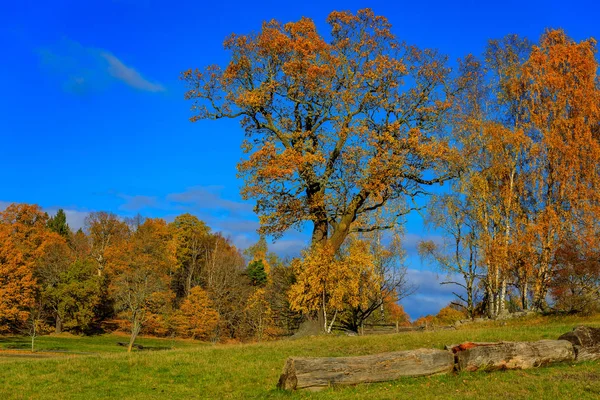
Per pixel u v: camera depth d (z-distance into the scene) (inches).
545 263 1132.5
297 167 1003.3
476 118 1264.8
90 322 2625.5
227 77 1082.1
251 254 3693.4
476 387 466.3
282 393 475.5
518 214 1197.7
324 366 482.6
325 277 1071.0
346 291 1120.8
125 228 3353.8
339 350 697.6
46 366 637.3
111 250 2915.8
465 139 1245.7
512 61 1316.4
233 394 507.5
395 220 1137.4
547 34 1317.7
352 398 447.2
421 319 1899.6
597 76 1238.9
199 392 527.2
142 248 2901.1
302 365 479.5
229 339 2534.5
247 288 2689.5
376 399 439.8
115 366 625.9
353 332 1253.7
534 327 830.5
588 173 1127.6
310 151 1068.5
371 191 1053.2
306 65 1042.7
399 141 1043.3
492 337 722.2
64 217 3503.9
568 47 1240.8
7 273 2122.3
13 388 546.0
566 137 1179.9
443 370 513.0
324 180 1052.5
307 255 1107.9
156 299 2320.4
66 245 2938.0
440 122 1111.0
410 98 1096.2
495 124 1235.2
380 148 1042.7
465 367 514.6
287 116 1107.9
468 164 1214.9
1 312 2055.9
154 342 2354.8
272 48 1059.3
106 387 547.8
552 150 1172.5
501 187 1225.4
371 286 1305.4
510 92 1280.8
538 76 1235.9
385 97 1083.9
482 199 1223.5
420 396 444.8
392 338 767.7
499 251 1155.3
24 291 2170.3
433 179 1111.6
